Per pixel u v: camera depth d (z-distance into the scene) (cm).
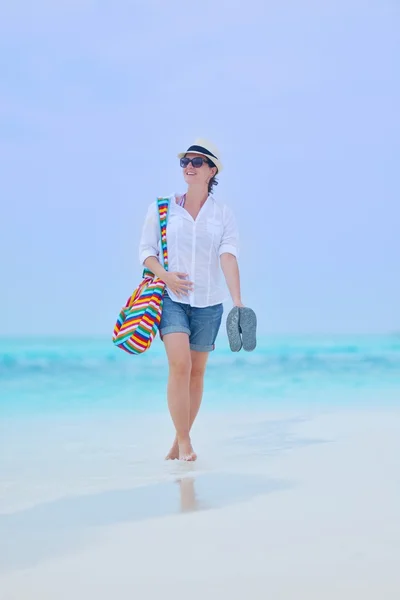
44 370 2239
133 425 874
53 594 290
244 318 600
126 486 498
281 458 608
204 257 630
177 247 626
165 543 355
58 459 620
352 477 518
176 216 633
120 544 355
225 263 636
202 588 294
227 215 647
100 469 569
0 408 1087
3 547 352
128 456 636
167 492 475
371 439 717
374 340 5091
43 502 450
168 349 609
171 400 612
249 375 1869
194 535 368
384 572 308
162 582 301
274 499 448
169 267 628
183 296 616
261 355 2888
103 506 437
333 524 385
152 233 638
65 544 356
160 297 613
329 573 308
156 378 1842
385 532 369
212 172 647
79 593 291
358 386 1474
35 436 773
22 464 594
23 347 4134
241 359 2709
